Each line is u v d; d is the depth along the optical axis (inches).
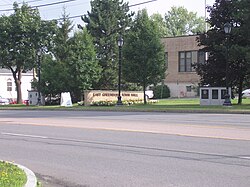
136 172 355.9
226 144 479.5
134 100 1669.5
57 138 585.0
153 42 1509.6
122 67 1534.2
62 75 1686.8
